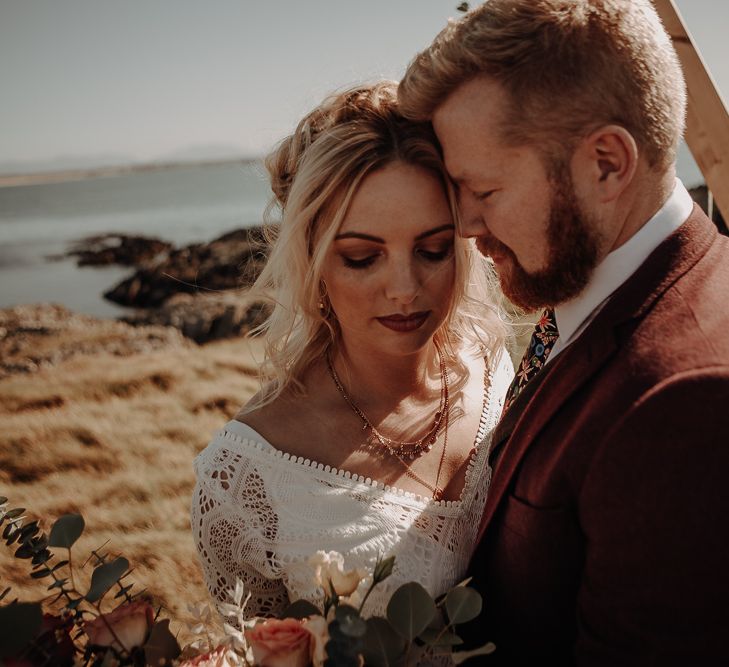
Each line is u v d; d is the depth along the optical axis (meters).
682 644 0.93
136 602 1.08
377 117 1.30
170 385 6.12
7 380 6.76
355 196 1.29
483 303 1.68
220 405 5.61
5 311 12.80
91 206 81.12
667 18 1.69
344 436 1.51
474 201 1.17
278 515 1.43
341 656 0.89
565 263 1.10
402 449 1.53
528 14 1.04
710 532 0.89
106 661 0.98
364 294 1.36
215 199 82.81
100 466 4.19
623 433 0.96
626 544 0.96
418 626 1.00
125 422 5.09
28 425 4.95
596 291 1.14
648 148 1.06
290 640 0.96
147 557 2.96
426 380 1.60
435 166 1.29
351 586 1.04
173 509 3.55
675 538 0.91
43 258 37.94
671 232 1.11
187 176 128.00
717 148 1.71
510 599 1.21
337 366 1.55
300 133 1.43
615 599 0.98
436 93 1.12
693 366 0.94
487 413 1.68
